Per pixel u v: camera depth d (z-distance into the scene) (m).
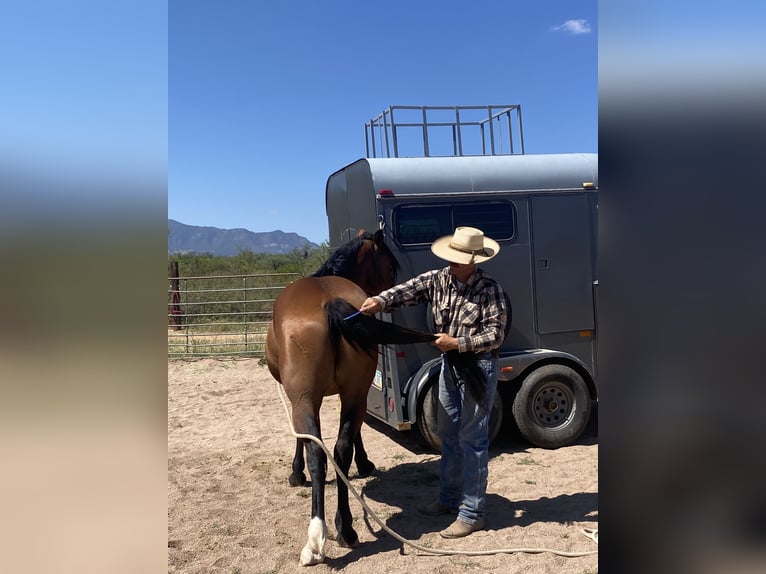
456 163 5.70
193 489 4.71
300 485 4.78
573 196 5.86
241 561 3.47
